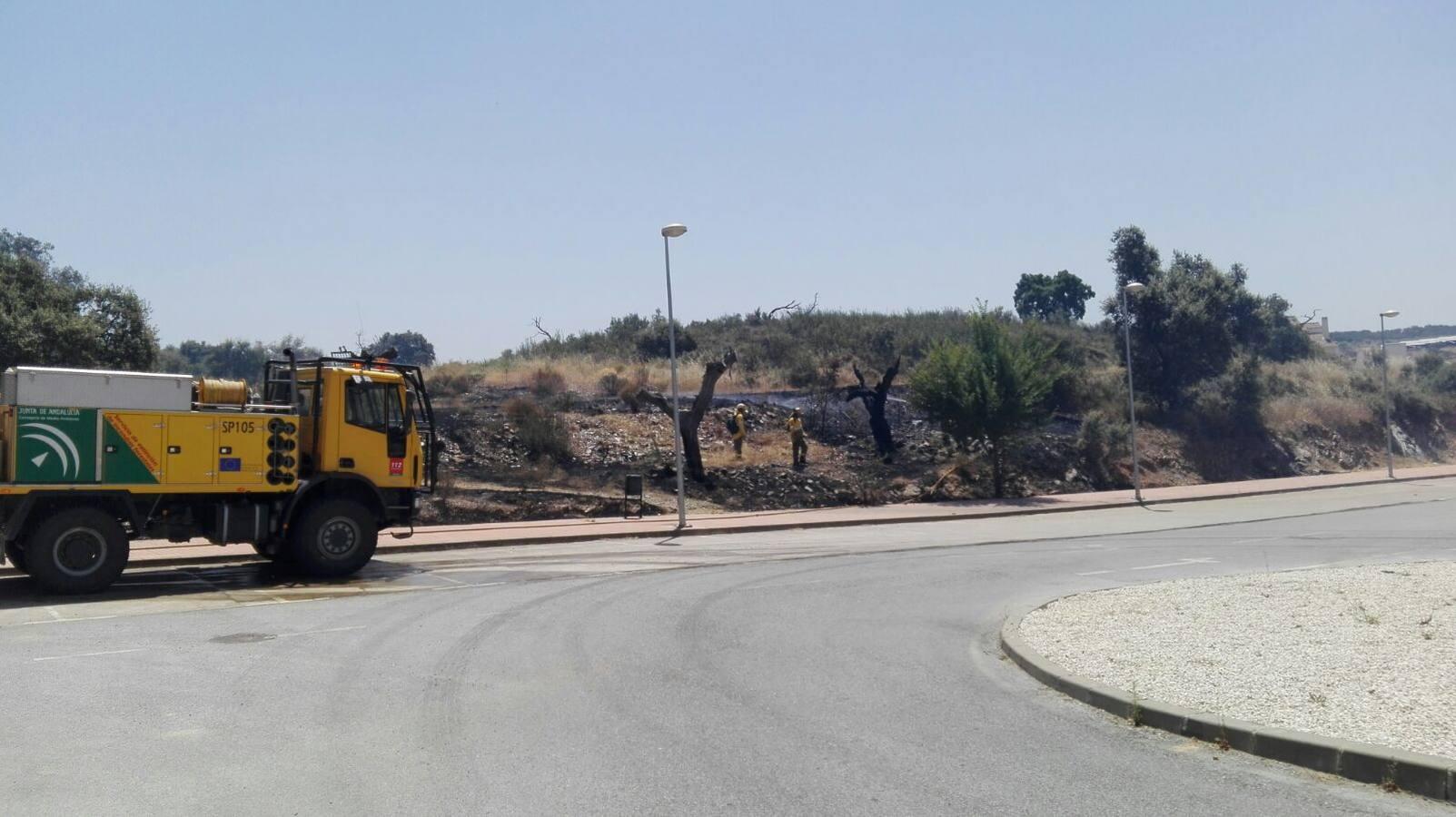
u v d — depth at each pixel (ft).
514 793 21.67
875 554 69.97
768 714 28.14
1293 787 21.86
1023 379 118.62
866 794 21.48
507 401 123.03
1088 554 68.28
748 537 83.51
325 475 58.34
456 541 76.13
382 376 60.59
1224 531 84.07
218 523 55.21
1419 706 25.72
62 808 20.89
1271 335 216.13
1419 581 47.55
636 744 25.27
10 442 50.24
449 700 29.84
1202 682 29.27
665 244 90.99
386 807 20.86
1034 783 22.24
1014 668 34.09
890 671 33.68
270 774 23.04
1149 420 164.55
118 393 52.65
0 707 28.99
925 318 215.92
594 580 57.00
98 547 51.55
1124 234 204.23
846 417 139.23
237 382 57.06
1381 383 213.46
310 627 41.75
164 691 30.91
